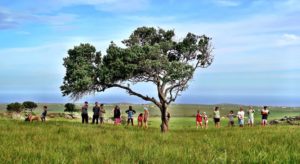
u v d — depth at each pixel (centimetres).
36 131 2381
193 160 1069
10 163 1032
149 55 4128
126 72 4031
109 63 4153
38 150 1287
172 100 4041
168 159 1087
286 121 6275
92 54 4366
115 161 1046
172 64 4031
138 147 1397
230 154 1230
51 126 3053
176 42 4500
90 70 4194
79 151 1307
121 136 2130
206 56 4391
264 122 4675
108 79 4028
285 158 1045
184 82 4119
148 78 4138
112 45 4166
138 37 4616
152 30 4569
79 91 4188
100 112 4488
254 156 1078
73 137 1991
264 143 1697
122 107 15188
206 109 14725
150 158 1099
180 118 8356
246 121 6950
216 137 2255
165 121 3981
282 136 2161
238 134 2556
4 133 2183
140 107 15612
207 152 1284
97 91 4225
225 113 11012
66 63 4244
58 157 1109
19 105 7925
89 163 1041
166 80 3997
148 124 5997
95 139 1861
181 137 2248
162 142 1816
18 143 1611
